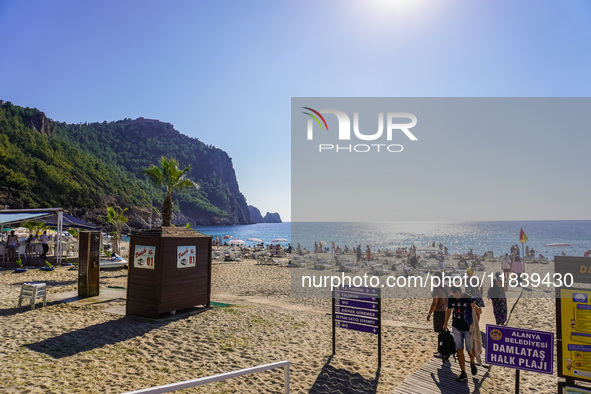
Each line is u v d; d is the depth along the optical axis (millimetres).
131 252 8336
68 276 14539
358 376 5387
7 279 13273
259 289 14109
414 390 4773
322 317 9078
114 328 7195
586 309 3881
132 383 4758
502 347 4238
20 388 4402
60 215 18703
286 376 3396
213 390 4719
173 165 21375
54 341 6293
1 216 17688
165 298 8023
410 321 9359
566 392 3891
